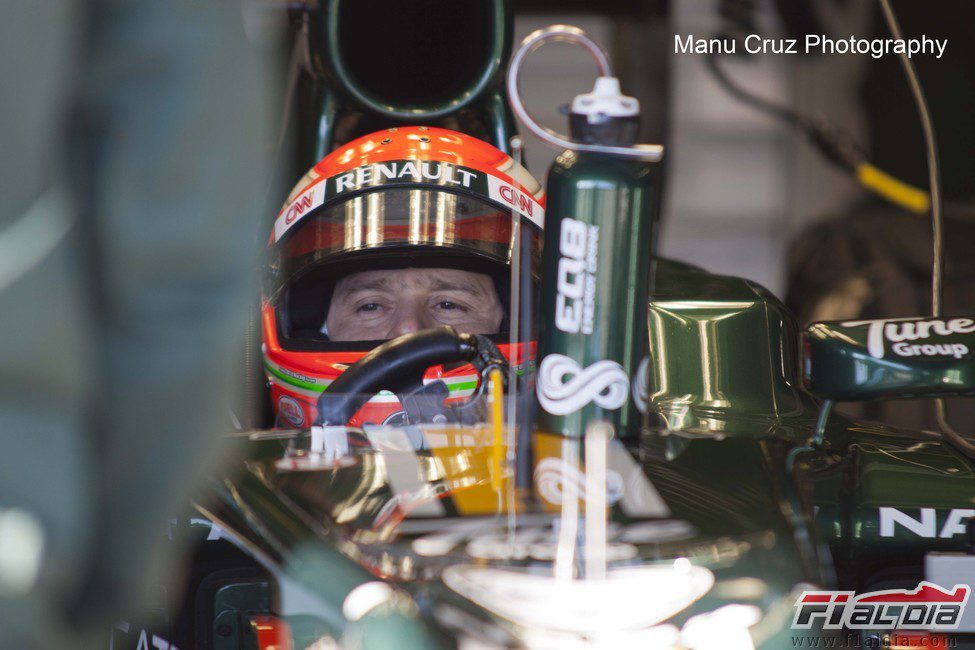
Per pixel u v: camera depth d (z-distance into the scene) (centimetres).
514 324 477
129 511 294
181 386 283
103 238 273
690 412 727
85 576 300
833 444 674
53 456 287
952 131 1778
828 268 1684
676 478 495
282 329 781
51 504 287
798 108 1831
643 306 457
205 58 272
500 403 518
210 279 277
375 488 493
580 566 423
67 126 279
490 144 903
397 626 407
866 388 537
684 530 452
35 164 281
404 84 887
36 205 285
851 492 600
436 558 432
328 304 849
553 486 461
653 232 455
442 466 510
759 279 1827
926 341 538
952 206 1719
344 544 448
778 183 1838
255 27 302
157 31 270
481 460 509
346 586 428
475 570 423
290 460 531
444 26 876
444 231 776
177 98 271
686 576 427
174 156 269
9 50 273
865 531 585
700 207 1848
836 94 1823
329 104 891
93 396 284
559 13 1930
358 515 469
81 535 293
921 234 1664
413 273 811
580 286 450
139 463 289
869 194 1772
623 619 406
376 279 812
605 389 457
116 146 272
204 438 292
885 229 1691
